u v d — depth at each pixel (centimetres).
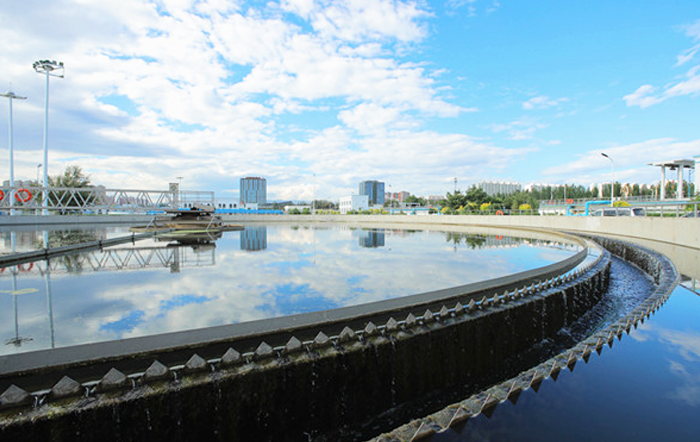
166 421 318
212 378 339
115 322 479
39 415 277
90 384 322
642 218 1562
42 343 405
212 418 338
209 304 569
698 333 349
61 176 4094
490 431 191
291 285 712
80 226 2828
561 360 281
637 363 279
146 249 1291
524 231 2450
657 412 212
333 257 1124
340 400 408
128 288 677
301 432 385
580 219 2133
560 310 697
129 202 3509
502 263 1023
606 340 325
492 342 561
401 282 749
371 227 2931
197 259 1061
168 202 3578
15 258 979
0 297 605
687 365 276
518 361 586
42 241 1551
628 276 1090
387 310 509
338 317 469
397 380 454
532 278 753
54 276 793
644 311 420
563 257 1142
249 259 1066
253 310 539
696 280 657
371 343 432
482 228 2789
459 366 519
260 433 361
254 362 371
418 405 460
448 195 5344
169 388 321
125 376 321
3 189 2809
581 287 770
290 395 376
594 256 1166
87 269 882
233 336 401
